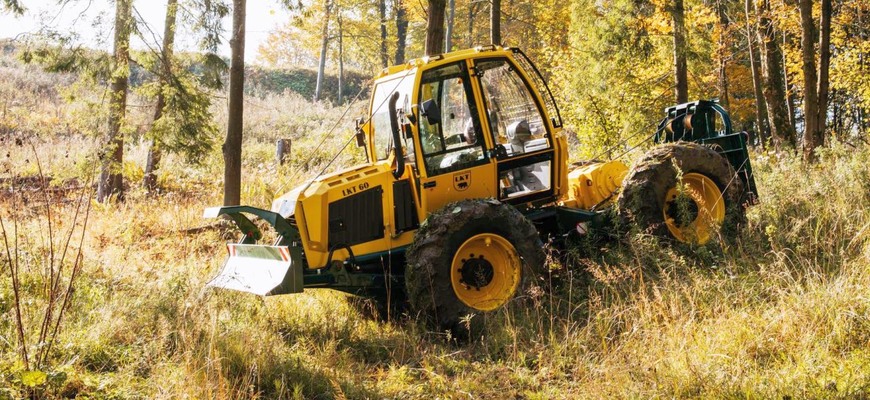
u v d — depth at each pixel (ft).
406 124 20.71
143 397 14.42
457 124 21.47
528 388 15.90
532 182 22.71
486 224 20.10
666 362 15.16
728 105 67.51
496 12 46.29
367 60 135.95
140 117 47.37
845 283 17.06
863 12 62.34
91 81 38.04
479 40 110.63
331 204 20.42
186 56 38.22
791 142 48.14
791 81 60.49
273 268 19.81
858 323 15.40
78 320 17.87
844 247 20.59
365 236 20.79
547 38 77.05
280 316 20.51
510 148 22.16
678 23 49.67
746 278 19.25
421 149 20.85
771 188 24.86
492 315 19.62
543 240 23.30
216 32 36.14
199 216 36.50
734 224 23.48
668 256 20.97
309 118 99.86
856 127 59.93
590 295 19.72
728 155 25.52
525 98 22.56
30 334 16.62
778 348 15.30
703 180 23.85
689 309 18.04
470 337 19.36
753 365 14.80
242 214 22.24
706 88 66.80
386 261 21.48
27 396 13.74
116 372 15.84
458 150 21.36
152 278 22.66
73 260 22.77
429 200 21.02
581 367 16.24
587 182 25.02
